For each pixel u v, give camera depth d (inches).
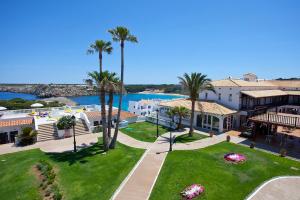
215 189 655.1
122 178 737.6
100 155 947.3
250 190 655.1
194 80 1219.2
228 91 1562.5
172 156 923.4
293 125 1026.7
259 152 983.6
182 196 618.8
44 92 6117.1
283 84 2178.9
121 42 970.1
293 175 754.8
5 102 2605.8
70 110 1738.4
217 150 998.4
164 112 1713.8
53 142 1157.7
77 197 624.4
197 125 1517.0
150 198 619.8
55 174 750.5
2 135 1169.4
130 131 1382.9
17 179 729.0
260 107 1669.5
